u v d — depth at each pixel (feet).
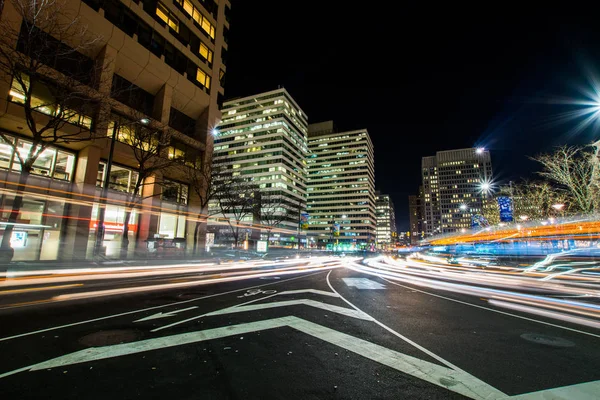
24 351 14.83
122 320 21.12
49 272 50.24
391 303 28.91
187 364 13.56
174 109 106.83
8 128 65.98
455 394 11.16
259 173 407.03
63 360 13.76
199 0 115.65
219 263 91.30
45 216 70.13
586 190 85.87
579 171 86.53
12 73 54.95
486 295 34.53
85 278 45.44
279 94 422.00
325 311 24.71
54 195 71.97
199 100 110.83
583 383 12.21
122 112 83.41
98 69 71.20
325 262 121.39
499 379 12.53
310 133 605.73
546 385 12.00
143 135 78.07
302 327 19.81
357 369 13.35
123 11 84.38
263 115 424.46
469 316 23.97
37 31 56.59
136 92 93.30
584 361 14.69
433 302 29.81
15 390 10.88
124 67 87.10
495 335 18.86
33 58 54.24
